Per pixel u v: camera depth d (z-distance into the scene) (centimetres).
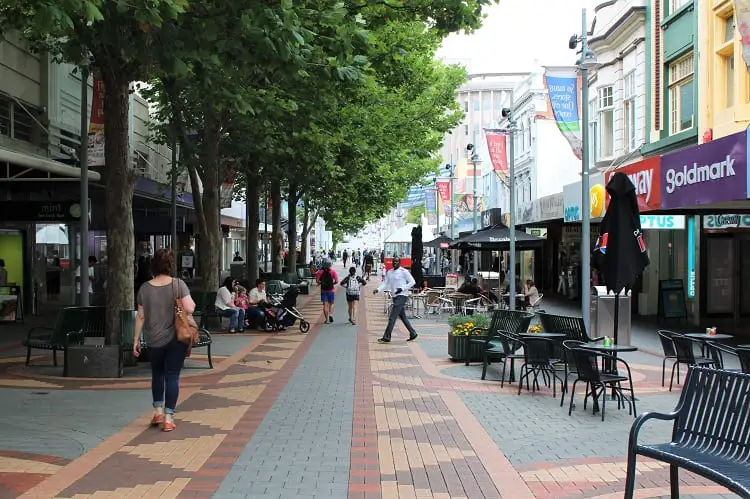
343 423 821
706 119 1942
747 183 1221
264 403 933
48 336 1252
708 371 529
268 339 1691
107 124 1176
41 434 751
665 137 2206
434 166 4794
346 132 2212
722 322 2041
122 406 898
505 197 4947
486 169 5806
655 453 495
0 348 1454
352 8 1114
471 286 2350
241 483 593
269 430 782
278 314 1861
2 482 587
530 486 596
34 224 2155
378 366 1273
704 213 1788
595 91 2817
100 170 1956
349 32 930
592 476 625
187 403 927
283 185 3350
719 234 2100
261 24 823
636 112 2462
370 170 2794
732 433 500
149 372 1155
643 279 2305
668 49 2191
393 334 1817
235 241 6575
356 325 2044
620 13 2561
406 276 1648
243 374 1171
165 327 773
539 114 3931
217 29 844
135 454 678
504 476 623
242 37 849
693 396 535
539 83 4081
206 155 1827
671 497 525
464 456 688
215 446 710
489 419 854
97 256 2806
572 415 881
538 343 1016
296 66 873
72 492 563
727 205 1583
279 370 1216
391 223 9638
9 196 1953
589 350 859
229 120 1784
